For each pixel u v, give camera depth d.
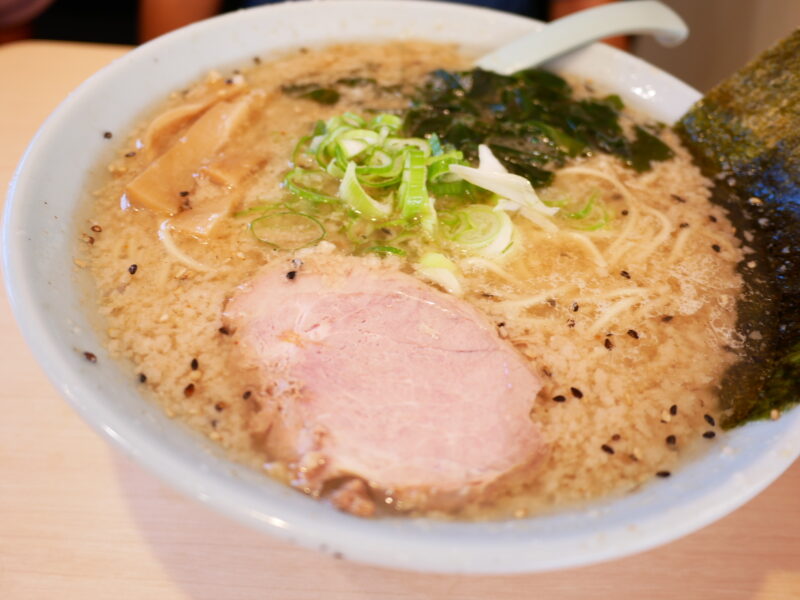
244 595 0.17
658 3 0.32
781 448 0.16
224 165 0.24
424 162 0.23
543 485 0.17
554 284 0.22
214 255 0.21
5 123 0.29
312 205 0.23
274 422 0.17
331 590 0.17
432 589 0.17
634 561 0.18
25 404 0.20
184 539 0.18
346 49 0.31
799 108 0.24
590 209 0.24
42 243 0.19
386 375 0.18
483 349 0.19
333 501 0.16
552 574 0.18
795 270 0.22
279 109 0.28
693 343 0.20
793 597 0.17
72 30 0.54
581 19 0.31
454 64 0.31
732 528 0.19
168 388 0.18
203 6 0.42
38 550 0.17
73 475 0.19
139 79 0.26
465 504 0.16
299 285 0.20
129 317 0.19
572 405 0.18
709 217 0.25
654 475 0.17
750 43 0.44
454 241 0.22
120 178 0.23
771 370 0.19
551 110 0.29
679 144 0.28
